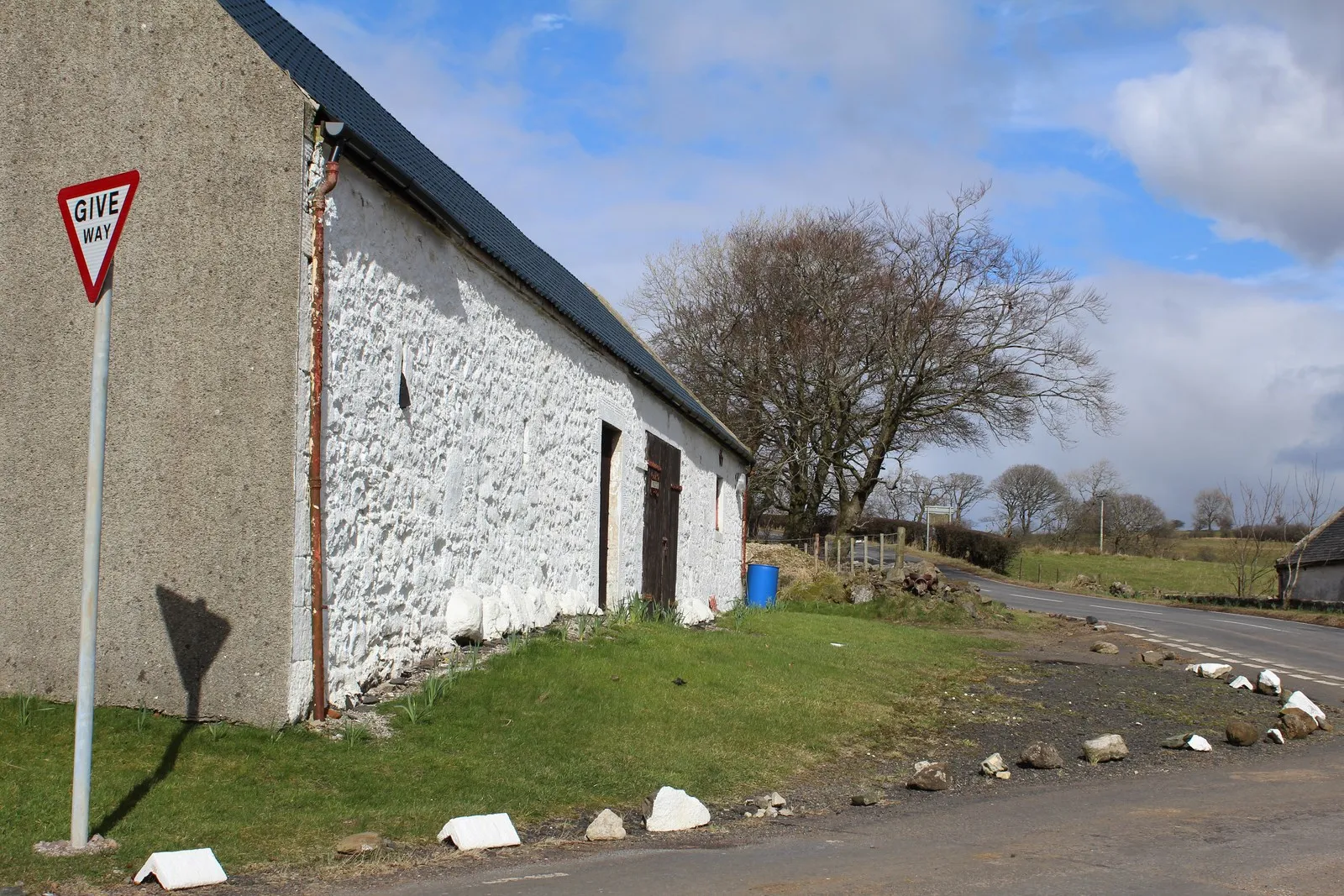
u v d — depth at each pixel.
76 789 4.84
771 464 41.59
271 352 6.79
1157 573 52.28
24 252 7.17
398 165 7.83
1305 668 15.53
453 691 8.04
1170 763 8.33
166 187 7.00
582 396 12.68
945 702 10.88
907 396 39.38
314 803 5.77
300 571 6.76
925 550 58.28
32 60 7.27
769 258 42.91
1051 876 4.95
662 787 6.46
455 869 5.02
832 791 7.26
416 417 8.55
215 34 7.00
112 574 6.87
